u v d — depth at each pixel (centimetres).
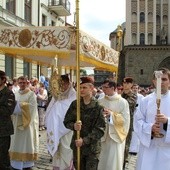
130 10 5141
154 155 471
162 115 449
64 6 3011
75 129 498
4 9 2091
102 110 512
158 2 5166
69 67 1059
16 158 739
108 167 627
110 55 905
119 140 630
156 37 5162
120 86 857
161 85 470
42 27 619
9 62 2128
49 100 763
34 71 2433
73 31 592
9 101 629
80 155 510
